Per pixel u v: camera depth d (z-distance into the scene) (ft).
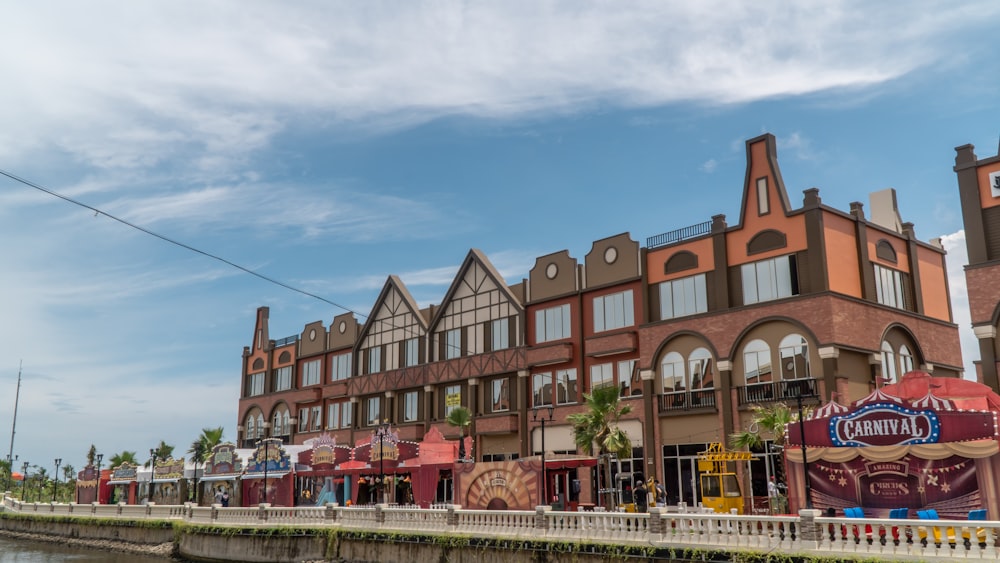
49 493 298.76
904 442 74.84
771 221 119.85
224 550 127.34
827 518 68.23
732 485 113.91
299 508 121.08
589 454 124.47
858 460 78.38
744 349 118.93
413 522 103.60
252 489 160.04
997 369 96.58
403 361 180.34
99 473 214.90
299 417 209.56
